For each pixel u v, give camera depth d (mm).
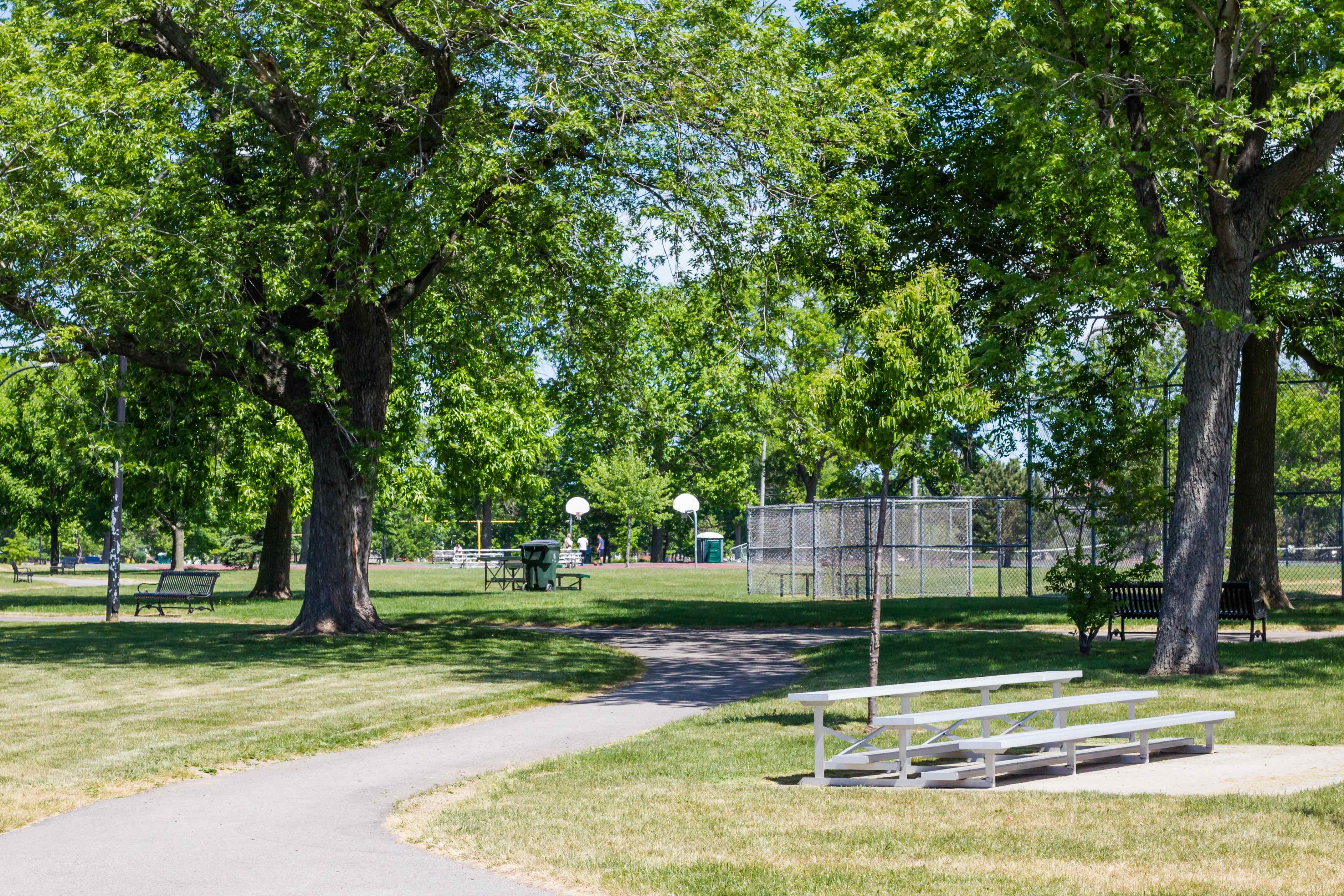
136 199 18031
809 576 39844
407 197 18859
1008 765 9969
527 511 100312
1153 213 17516
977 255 24250
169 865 7141
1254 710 13070
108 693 15148
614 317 23094
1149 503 19391
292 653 20000
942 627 25594
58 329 18000
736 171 18797
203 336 19578
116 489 28250
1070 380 24812
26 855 7410
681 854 7184
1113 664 17609
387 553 109062
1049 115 17188
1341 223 19125
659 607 32062
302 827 8250
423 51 18953
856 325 12641
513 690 15641
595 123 18250
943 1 17297
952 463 12367
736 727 12727
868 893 6195
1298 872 6375
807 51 23766
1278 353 27312
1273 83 17438
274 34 19500
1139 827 7547
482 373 28375
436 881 6754
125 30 20562
